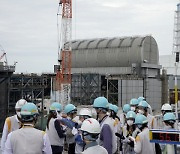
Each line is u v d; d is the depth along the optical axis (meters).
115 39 78.25
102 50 76.81
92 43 79.62
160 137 5.69
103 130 6.96
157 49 75.81
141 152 7.68
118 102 63.03
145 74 68.44
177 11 93.00
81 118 9.91
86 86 67.06
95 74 66.56
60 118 10.13
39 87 62.91
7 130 7.73
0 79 54.34
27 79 61.59
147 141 7.66
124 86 63.19
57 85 73.62
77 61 79.50
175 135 5.55
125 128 10.43
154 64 71.50
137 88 65.06
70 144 10.40
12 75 57.34
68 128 10.09
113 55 75.06
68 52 78.38
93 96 66.06
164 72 72.50
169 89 66.44
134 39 74.50
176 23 93.12
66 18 81.44
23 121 5.73
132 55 72.56
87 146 5.34
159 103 68.56
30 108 5.73
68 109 11.16
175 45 93.38
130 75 67.12
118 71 72.75
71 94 69.62
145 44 72.81
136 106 12.45
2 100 55.31
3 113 54.66
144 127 7.84
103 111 7.38
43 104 62.22
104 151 5.33
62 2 80.50
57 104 10.06
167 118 8.60
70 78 70.25
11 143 5.62
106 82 66.81
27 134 5.64
